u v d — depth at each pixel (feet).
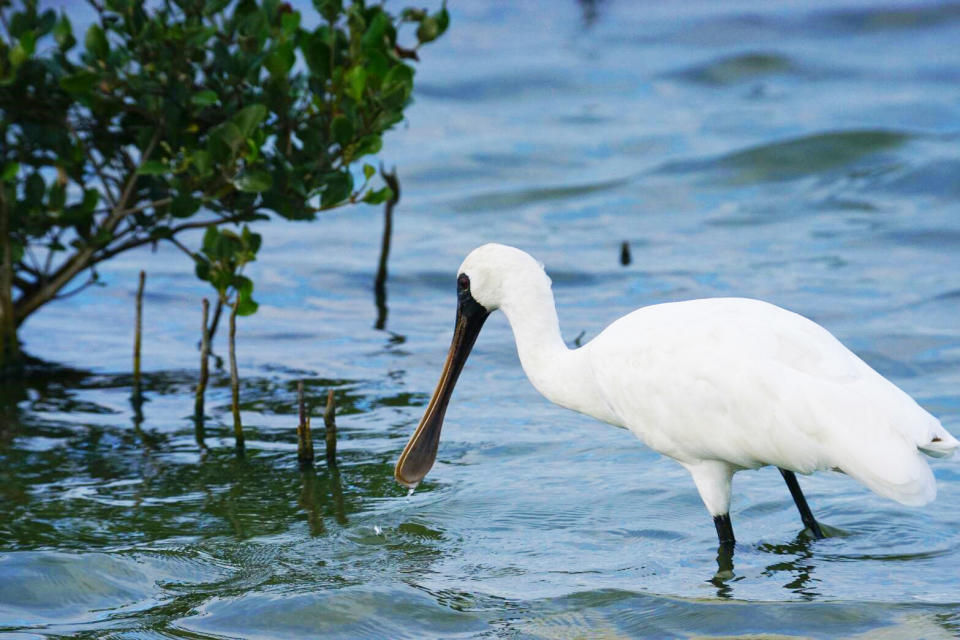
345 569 33.96
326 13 45.70
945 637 28.94
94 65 46.68
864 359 52.44
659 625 30.14
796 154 88.38
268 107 46.68
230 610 31.27
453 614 30.99
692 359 34.60
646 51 130.31
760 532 36.24
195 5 46.11
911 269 66.44
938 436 31.53
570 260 70.64
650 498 38.88
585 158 93.50
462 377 52.42
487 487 40.04
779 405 32.89
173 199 46.01
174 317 62.08
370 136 46.03
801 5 144.25
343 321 61.46
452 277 68.85
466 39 139.23
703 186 85.46
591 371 37.65
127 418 47.57
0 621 30.71
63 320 61.41
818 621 29.99
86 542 36.01
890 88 110.52
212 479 41.22
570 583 32.76
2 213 50.08
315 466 42.32
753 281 65.16
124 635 29.94
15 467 42.39
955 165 82.07
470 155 93.86
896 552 34.37
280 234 77.87
